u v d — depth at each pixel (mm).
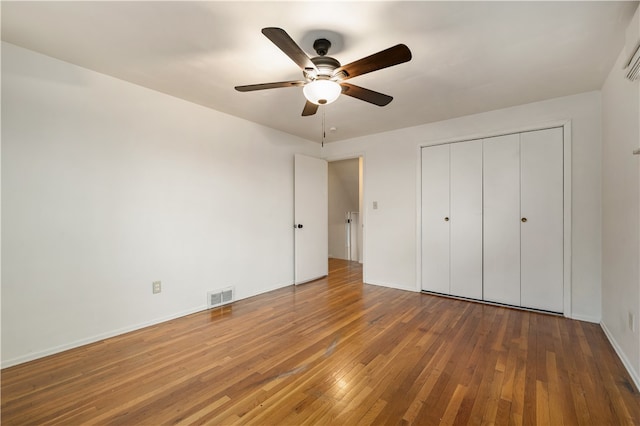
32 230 2150
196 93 2871
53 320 2242
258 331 2652
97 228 2463
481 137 3436
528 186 3184
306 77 1976
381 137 4238
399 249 4086
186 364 2086
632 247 1938
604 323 2629
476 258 3514
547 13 1680
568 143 2938
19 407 1633
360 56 2152
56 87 2248
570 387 1801
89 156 2416
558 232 3029
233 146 3518
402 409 1619
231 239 3508
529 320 2896
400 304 3408
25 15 1724
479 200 3482
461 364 2078
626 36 1824
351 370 2006
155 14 1713
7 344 2051
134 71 2434
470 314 3074
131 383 1858
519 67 2328
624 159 2109
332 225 6809
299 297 3701
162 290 2879
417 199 3904
